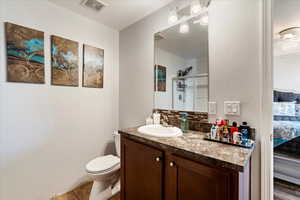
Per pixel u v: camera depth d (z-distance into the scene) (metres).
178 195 0.95
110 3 1.66
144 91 1.96
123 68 2.27
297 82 3.27
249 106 1.12
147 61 1.91
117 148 2.04
